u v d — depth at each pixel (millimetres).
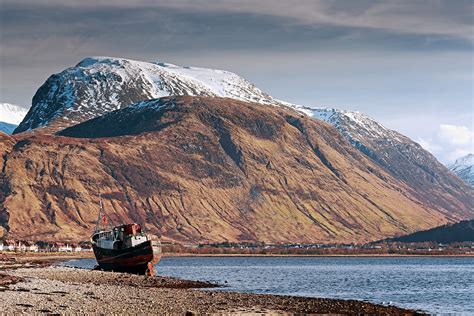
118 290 93750
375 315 77062
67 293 84125
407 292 125688
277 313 73125
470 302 105375
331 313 76000
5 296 76875
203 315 69000
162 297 85812
